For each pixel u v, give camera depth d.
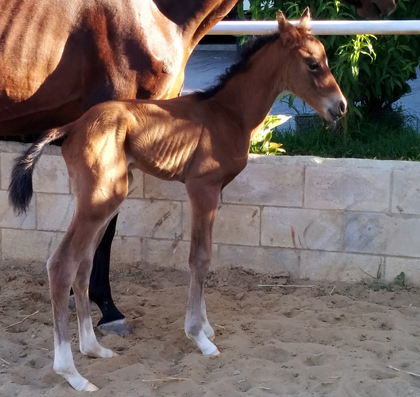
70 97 3.16
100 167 2.70
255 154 3.74
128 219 3.89
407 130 4.71
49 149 3.86
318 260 3.72
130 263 3.93
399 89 4.78
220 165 2.93
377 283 3.66
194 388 2.69
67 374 2.68
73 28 3.07
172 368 2.87
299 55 2.98
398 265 3.64
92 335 2.94
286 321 3.26
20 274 3.80
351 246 3.68
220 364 2.88
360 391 2.67
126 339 3.13
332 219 3.67
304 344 3.02
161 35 3.21
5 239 4.02
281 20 2.97
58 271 2.67
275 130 4.76
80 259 2.71
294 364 2.86
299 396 2.62
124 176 2.76
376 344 3.02
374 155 4.30
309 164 3.64
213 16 3.42
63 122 3.25
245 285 3.70
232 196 3.75
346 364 2.84
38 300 3.56
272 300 3.51
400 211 3.59
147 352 3.01
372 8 3.81
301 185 3.66
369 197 3.61
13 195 2.70
